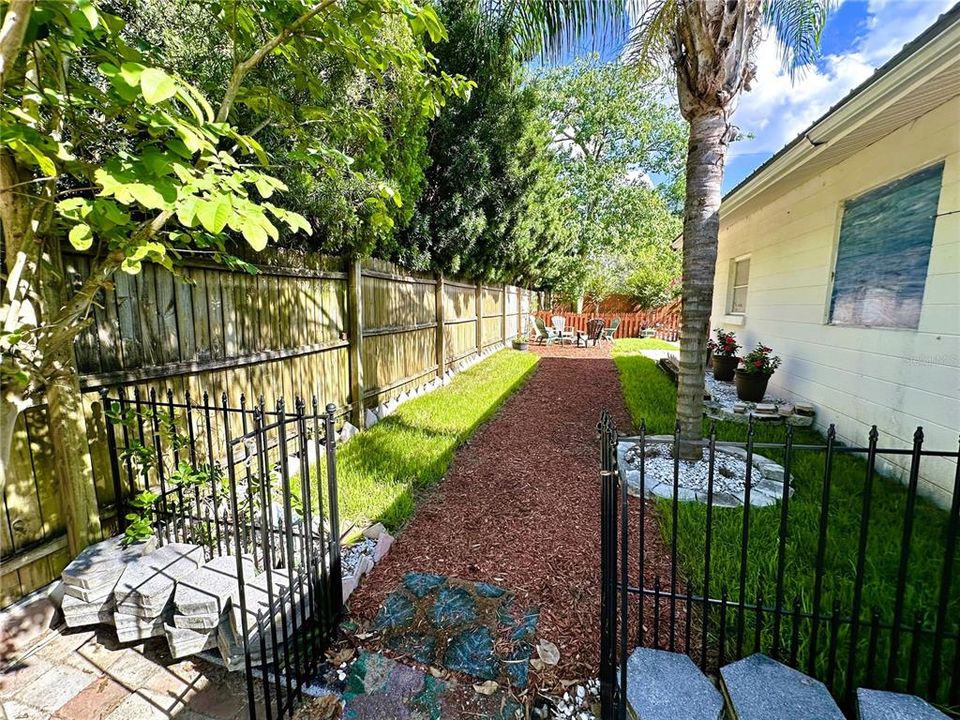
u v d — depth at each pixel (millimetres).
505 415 5492
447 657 1816
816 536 2465
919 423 3199
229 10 1721
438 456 3920
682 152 17875
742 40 3012
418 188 5004
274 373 3576
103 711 1608
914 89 2678
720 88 3082
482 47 4688
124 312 2408
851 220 4145
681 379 3525
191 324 2828
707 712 1435
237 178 1276
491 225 7855
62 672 1761
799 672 1569
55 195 1580
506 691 1665
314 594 1847
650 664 1636
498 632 1942
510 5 3924
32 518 1953
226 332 3098
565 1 3639
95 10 1058
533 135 8086
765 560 2254
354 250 4344
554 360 10508
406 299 5945
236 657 1745
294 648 1677
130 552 2033
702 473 3346
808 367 4852
